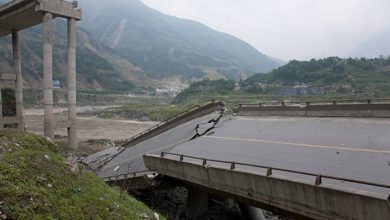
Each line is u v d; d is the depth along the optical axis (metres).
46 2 37.62
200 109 34.53
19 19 43.38
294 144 20.08
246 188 15.66
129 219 11.48
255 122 28.25
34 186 10.09
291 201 13.62
